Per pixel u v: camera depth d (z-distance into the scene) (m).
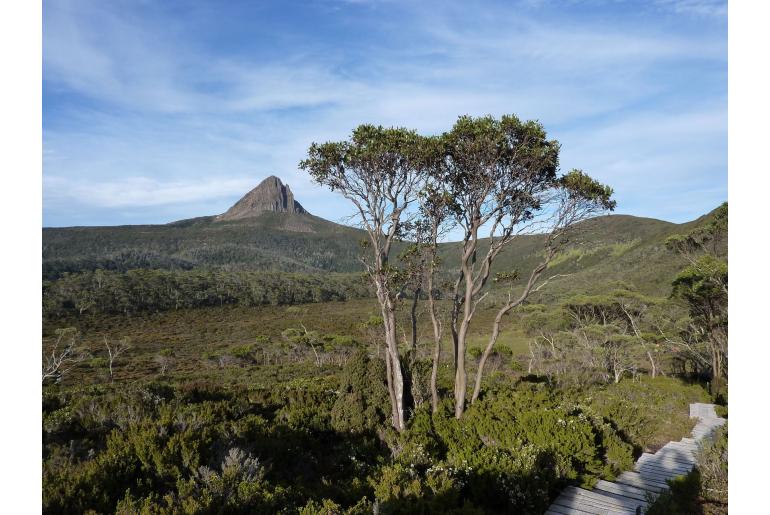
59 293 67.38
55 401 9.64
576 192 9.20
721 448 5.95
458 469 6.39
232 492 5.04
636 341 23.61
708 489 5.40
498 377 20.30
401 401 9.26
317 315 73.38
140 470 5.66
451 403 10.08
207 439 6.46
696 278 19.67
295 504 5.20
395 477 5.79
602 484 6.97
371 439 9.05
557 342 29.62
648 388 16.17
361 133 9.21
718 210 18.11
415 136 9.10
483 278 9.80
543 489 5.96
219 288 87.69
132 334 53.78
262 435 7.54
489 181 9.21
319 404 11.43
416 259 9.82
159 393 11.55
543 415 8.18
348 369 10.20
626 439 9.38
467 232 9.84
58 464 5.82
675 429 11.02
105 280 78.62
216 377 28.84
